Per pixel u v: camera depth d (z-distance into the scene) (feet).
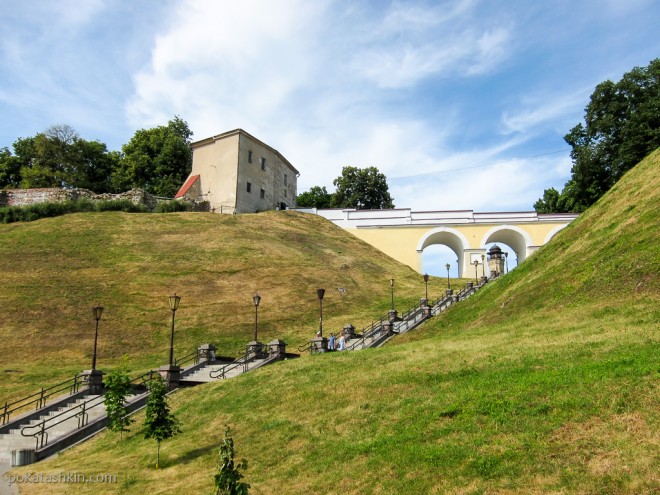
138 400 67.97
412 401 44.24
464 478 30.55
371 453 37.09
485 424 36.19
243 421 50.67
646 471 26.99
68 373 92.89
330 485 34.40
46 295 124.16
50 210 178.19
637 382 35.81
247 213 201.36
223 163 205.26
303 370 62.80
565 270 79.30
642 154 180.45
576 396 36.27
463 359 52.85
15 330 109.60
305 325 123.34
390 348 68.28
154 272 141.69
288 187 235.40
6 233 159.94
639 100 190.80
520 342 56.18
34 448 55.93
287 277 147.95
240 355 104.32
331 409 47.62
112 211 184.24
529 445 32.01
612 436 30.83
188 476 41.70
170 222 178.81
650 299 58.54
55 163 231.09
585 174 195.21
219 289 136.36
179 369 74.33
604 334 51.19
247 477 38.65
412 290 155.94
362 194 288.71
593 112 198.90
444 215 201.57
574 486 27.30
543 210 258.98
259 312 127.13
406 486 31.42
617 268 69.15
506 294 87.86
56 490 41.78
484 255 192.85
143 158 240.94
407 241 199.31
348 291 147.74
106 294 128.16
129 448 52.11
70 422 63.31
